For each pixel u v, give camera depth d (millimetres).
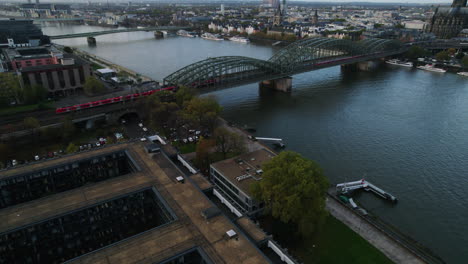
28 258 85812
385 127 195375
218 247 72438
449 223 115562
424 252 100688
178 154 118750
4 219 82562
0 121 175625
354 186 131375
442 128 194750
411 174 145500
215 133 147000
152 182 98562
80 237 92438
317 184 92125
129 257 69562
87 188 95688
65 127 162000
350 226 107625
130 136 168750
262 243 77125
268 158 128125
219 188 121625
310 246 97938
